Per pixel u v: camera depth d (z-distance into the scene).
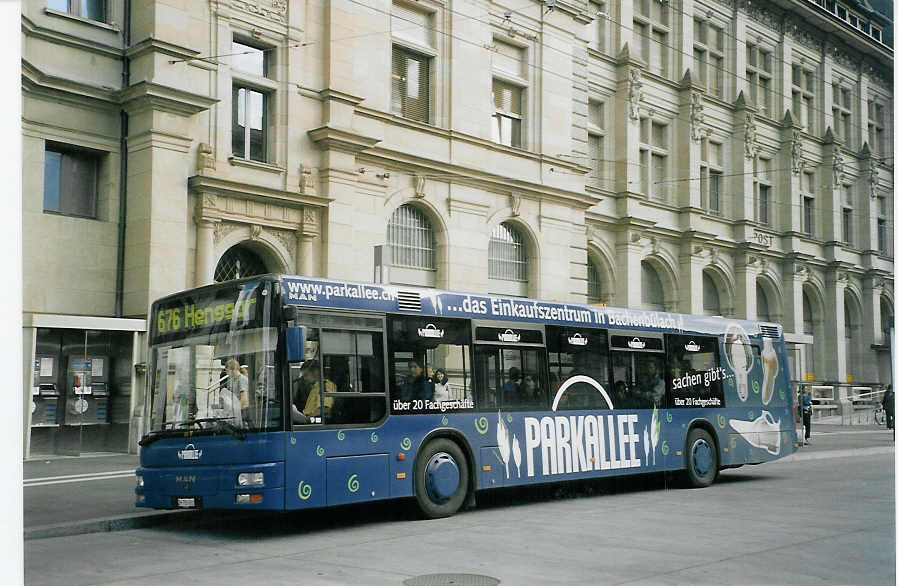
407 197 24.53
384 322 12.00
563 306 14.59
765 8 41.56
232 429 10.63
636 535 10.55
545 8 28.53
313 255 22.28
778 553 9.28
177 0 19.84
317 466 10.86
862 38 46.97
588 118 32.75
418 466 12.09
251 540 10.55
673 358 16.33
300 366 10.90
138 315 19.11
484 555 9.29
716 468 16.72
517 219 27.39
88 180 19.56
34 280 18.27
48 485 14.56
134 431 18.81
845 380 44.78
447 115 25.83
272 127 22.05
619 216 32.91
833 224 44.81
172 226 19.45
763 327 18.50
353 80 23.34
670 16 36.38
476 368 13.09
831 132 45.03
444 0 25.91
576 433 14.28
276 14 22.00
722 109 38.53
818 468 20.22
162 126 19.38
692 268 35.69
